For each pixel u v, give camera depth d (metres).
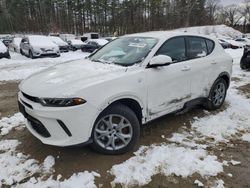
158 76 3.40
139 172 2.83
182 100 3.90
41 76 3.28
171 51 3.75
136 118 3.17
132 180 2.71
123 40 4.14
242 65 9.58
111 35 56.16
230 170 2.90
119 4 57.31
